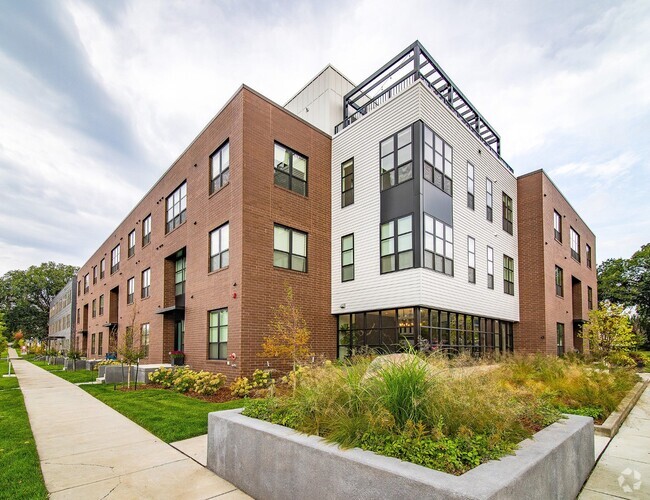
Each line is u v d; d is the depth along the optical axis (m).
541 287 18.58
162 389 12.27
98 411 8.84
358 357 9.09
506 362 10.94
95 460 5.23
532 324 18.58
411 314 12.52
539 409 4.95
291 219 14.12
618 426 6.93
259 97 13.65
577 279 24.91
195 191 15.89
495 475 2.69
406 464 2.93
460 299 14.25
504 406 4.07
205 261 14.61
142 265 21.41
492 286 16.70
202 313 14.50
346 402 4.07
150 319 19.55
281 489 3.71
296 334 11.54
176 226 17.48
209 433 4.96
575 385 8.14
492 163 17.94
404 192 13.12
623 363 18.42
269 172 13.59
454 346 14.05
